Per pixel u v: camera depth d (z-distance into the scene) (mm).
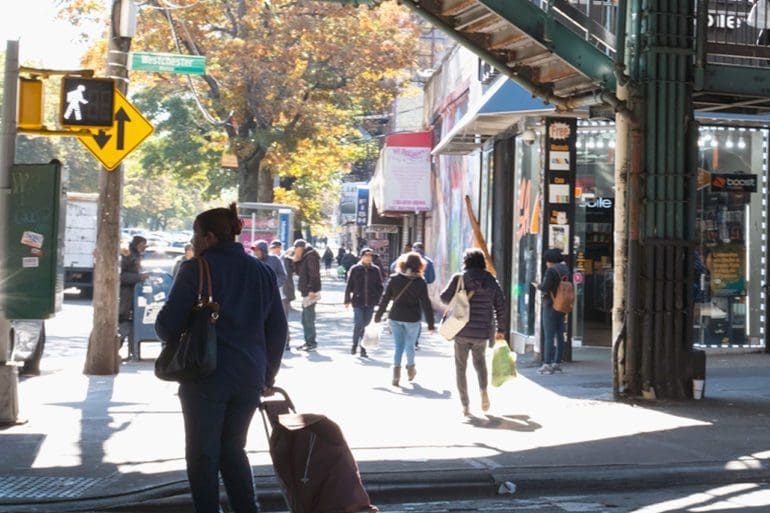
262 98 36156
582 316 22172
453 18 15148
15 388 12328
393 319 16812
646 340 14406
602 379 17234
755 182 21391
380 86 38906
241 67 35312
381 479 9523
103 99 13133
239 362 6980
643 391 14469
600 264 22188
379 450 10938
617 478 9953
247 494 7086
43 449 10867
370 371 18844
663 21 14344
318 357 21453
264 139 36344
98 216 17750
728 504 9195
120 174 17719
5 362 12297
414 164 39812
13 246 11977
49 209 11953
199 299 6996
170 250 48594
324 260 81312
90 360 17672
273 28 35906
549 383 16766
